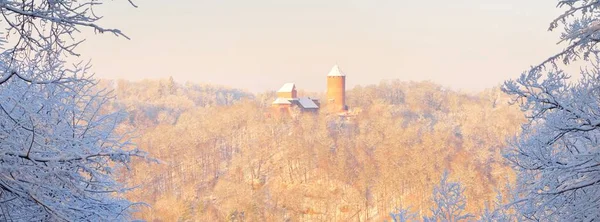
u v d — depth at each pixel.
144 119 127.50
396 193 76.25
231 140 109.19
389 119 110.94
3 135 5.62
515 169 8.74
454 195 14.04
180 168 92.06
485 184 65.81
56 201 5.96
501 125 89.06
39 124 5.86
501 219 12.51
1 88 6.10
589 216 7.77
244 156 98.12
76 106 7.14
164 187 82.94
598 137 8.21
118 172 8.45
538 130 8.39
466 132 92.06
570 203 8.16
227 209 76.75
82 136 6.99
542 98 7.44
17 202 5.78
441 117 124.94
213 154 101.31
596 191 7.82
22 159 5.61
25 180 5.57
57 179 6.05
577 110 7.25
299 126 112.44
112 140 7.20
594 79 7.74
